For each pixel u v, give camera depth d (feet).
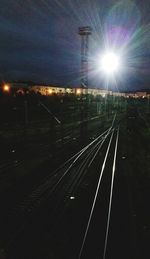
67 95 222.89
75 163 63.31
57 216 34.96
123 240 29.68
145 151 81.41
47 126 115.65
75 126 125.90
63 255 26.35
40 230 31.14
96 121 158.30
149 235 31.32
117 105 295.48
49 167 58.70
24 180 49.44
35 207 37.40
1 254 26.11
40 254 26.40
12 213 35.37
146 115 189.88
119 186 48.39
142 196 44.19
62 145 83.61
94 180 51.08
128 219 34.99
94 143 91.20
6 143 79.30
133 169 60.54
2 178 49.96
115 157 70.33
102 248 27.81
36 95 166.61
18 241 28.71
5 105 128.47
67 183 48.32
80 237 29.86
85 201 40.52
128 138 104.22
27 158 65.41
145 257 26.86
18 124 109.09
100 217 35.40
